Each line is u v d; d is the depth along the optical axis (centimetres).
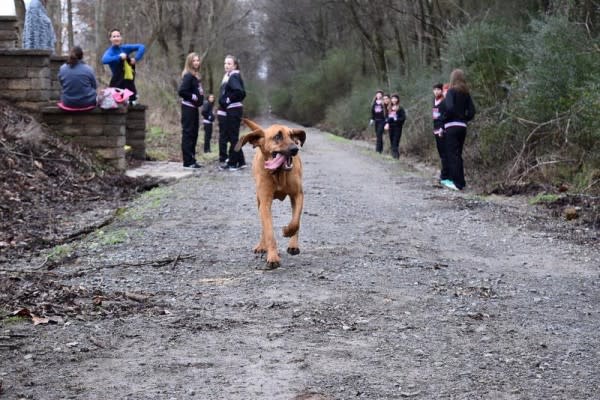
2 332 501
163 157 1881
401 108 2256
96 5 2889
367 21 4534
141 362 452
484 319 556
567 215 1051
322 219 978
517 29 2000
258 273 680
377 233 895
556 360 469
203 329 518
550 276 706
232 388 414
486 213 1080
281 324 532
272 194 704
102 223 945
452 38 2019
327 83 5872
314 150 2517
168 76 3453
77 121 1441
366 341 498
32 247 843
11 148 1266
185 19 4197
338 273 684
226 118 1577
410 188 1379
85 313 549
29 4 1630
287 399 400
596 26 1722
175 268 701
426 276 685
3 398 396
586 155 1413
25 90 1448
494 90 1886
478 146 1716
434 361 463
